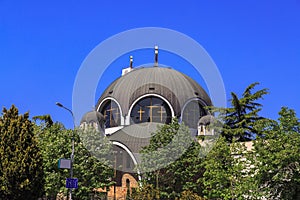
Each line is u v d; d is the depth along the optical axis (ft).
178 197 120.06
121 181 161.48
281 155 88.07
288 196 89.04
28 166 102.53
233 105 173.17
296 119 94.73
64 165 90.94
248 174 99.81
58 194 139.44
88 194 130.62
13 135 103.96
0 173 100.32
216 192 103.45
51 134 144.36
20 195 100.37
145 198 115.14
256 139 98.53
